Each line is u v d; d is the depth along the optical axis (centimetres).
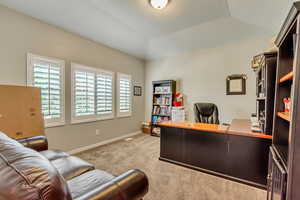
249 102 336
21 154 62
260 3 189
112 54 385
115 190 88
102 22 260
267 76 171
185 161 237
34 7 215
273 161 119
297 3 85
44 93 252
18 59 225
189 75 418
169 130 253
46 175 53
